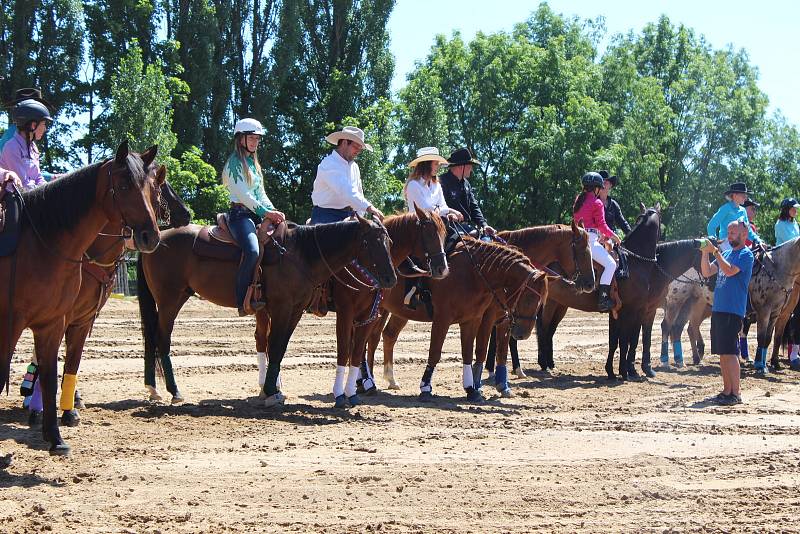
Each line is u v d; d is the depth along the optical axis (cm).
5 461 780
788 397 1355
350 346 1191
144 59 4294
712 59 6222
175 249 1133
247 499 699
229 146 4453
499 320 1294
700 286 1753
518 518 666
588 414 1154
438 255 1125
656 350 2091
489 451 897
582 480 780
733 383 1270
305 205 4822
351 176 1184
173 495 705
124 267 3400
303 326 2486
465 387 1249
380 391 1327
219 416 1055
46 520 633
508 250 1221
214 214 3738
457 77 5225
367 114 4325
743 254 1273
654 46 6122
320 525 636
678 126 5731
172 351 1784
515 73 5203
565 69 5238
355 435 967
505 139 5206
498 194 5141
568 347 2080
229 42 4716
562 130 4675
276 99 4947
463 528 638
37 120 941
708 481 792
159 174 816
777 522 667
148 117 3197
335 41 4969
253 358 1712
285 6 4534
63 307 802
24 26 4009
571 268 1364
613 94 5456
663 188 5791
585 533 632
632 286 1543
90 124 4291
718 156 5788
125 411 1059
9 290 766
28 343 1744
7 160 934
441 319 1229
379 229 1094
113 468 784
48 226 781
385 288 1108
